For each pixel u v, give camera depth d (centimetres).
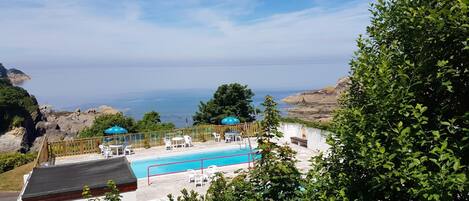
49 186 1154
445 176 397
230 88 4659
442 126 468
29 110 6306
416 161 413
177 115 17788
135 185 1186
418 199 450
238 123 3070
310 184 578
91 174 1293
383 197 508
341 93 605
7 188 2308
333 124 584
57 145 2497
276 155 622
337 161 560
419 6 509
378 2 573
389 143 472
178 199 794
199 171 1797
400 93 458
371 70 522
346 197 502
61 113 7369
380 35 562
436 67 458
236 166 2052
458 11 425
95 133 3825
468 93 456
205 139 2938
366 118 483
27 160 3030
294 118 2775
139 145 2762
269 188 604
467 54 439
